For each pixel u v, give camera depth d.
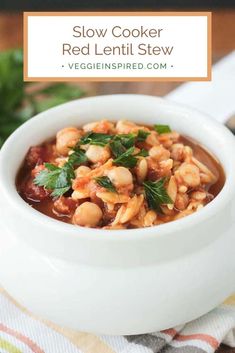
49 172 0.40
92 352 0.39
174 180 0.40
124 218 0.37
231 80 0.57
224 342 0.41
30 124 0.44
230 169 0.40
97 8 0.86
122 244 0.36
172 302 0.38
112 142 0.41
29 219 0.37
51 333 0.40
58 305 0.38
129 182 0.39
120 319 0.38
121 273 0.37
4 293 0.43
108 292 0.37
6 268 0.39
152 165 0.40
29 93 0.64
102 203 0.39
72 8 0.86
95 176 0.39
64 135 0.42
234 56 0.61
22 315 0.41
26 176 0.42
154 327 0.39
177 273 0.37
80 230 0.36
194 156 0.43
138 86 0.61
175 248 0.37
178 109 0.45
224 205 0.38
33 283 0.38
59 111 0.45
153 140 0.42
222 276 0.39
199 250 0.38
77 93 0.62
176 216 0.39
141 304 0.37
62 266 0.37
